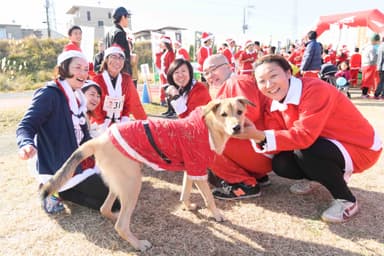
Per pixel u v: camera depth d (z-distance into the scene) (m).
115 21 6.88
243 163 3.77
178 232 3.11
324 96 3.05
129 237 2.86
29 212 3.49
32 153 2.94
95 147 2.92
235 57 13.68
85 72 3.48
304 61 10.46
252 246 2.88
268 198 3.81
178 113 4.41
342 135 3.25
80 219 3.35
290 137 3.08
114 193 3.16
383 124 7.23
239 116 3.10
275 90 3.13
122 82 4.61
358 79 15.76
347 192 3.28
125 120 4.73
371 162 3.42
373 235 2.99
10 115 8.96
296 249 2.82
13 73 20.69
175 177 4.55
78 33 7.81
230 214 3.44
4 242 2.94
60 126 3.37
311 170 3.29
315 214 3.40
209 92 4.59
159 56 10.81
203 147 2.98
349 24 17.91
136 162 2.89
